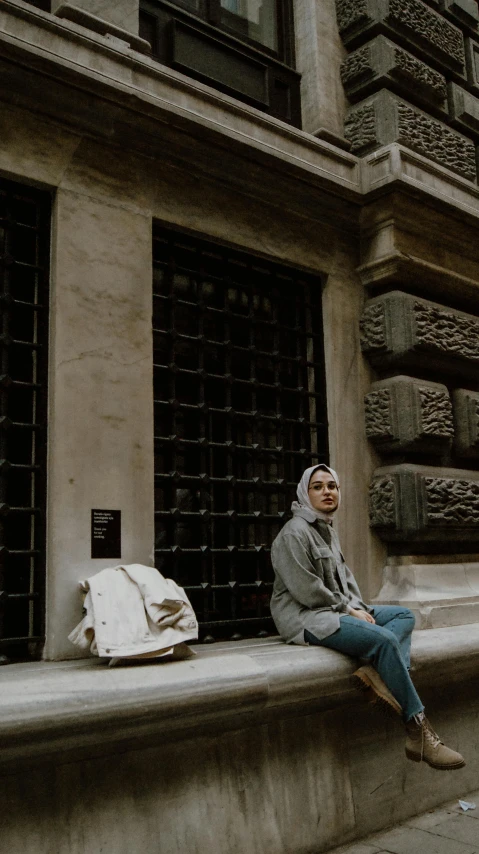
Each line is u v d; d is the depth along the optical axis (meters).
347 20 5.79
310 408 5.20
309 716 3.82
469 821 4.12
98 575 3.53
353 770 3.97
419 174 5.35
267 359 5.18
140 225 4.23
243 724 3.48
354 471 5.12
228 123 4.54
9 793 2.81
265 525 5.09
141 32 4.80
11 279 3.80
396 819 4.11
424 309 5.24
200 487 4.36
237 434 4.93
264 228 4.90
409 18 5.79
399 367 5.30
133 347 4.07
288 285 5.20
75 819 2.95
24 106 3.81
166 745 3.26
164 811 3.20
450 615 4.82
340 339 5.23
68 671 3.14
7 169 3.74
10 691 2.76
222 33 5.23
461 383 5.75
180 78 4.31
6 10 3.66
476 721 4.73
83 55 3.91
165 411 4.41
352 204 5.28
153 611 3.37
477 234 5.75
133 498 3.94
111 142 4.14
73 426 3.77
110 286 4.04
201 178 4.57
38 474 3.75
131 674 3.08
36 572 3.67
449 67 6.17
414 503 4.93
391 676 3.55
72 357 3.82
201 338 4.52
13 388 3.72
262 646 3.91
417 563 5.08
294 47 5.79
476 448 5.51
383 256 5.27
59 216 3.89
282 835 3.56
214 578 4.64
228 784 3.43
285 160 4.72
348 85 5.79
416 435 5.04
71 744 2.85
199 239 4.62
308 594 3.82
